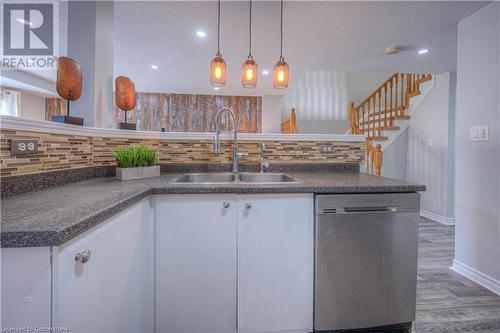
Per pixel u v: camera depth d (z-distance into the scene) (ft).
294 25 8.12
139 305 3.77
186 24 8.29
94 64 5.71
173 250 4.22
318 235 4.37
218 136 6.44
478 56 6.86
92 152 5.24
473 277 6.88
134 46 10.22
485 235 6.60
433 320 5.19
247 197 4.33
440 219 12.71
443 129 12.64
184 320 4.27
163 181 4.87
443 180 12.58
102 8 5.94
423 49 9.86
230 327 4.35
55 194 3.50
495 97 6.40
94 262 2.56
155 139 6.46
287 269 4.41
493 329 4.98
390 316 4.57
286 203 4.39
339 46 9.70
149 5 7.20
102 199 3.16
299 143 6.84
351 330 4.64
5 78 14.61
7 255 2.02
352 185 4.43
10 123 3.41
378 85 23.84
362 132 16.15
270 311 4.40
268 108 19.45
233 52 10.63
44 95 18.93
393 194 4.51
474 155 6.95
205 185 4.30
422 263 7.98
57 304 2.07
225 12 7.55
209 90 18.28
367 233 4.45
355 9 7.11
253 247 4.35
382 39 9.00
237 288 4.34
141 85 16.89
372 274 4.49
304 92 23.82
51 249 2.06
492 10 6.49
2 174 3.31
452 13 7.10
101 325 2.69
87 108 5.69
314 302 4.45
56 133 4.26
